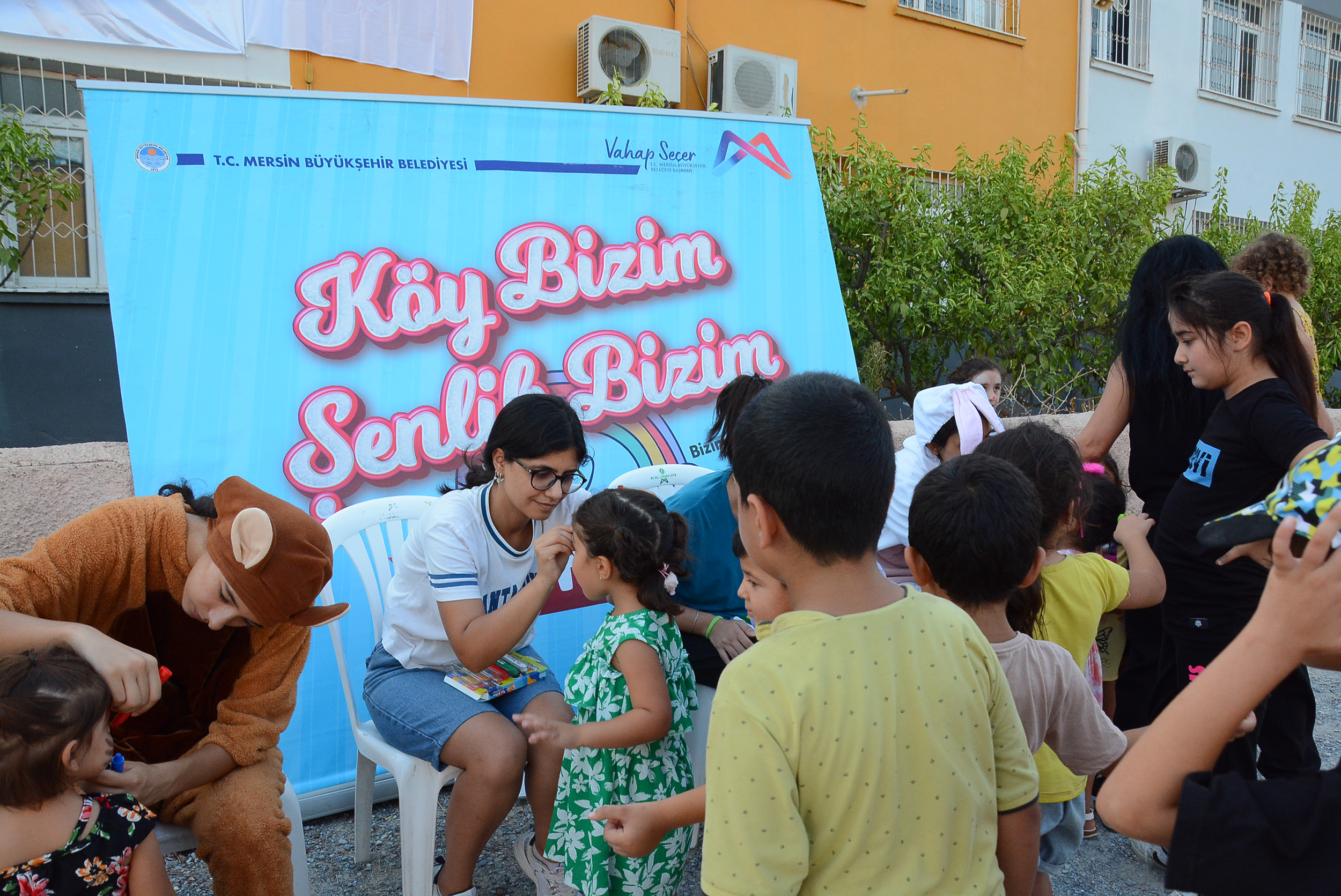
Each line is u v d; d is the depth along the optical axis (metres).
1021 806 1.34
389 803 2.91
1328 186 10.78
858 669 1.18
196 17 4.78
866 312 5.52
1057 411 5.79
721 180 3.99
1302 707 2.41
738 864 1.13
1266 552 1.04
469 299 3.43
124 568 1.90
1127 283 6.01
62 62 4.59
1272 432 2.14
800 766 1.15
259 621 1.81
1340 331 7.09
